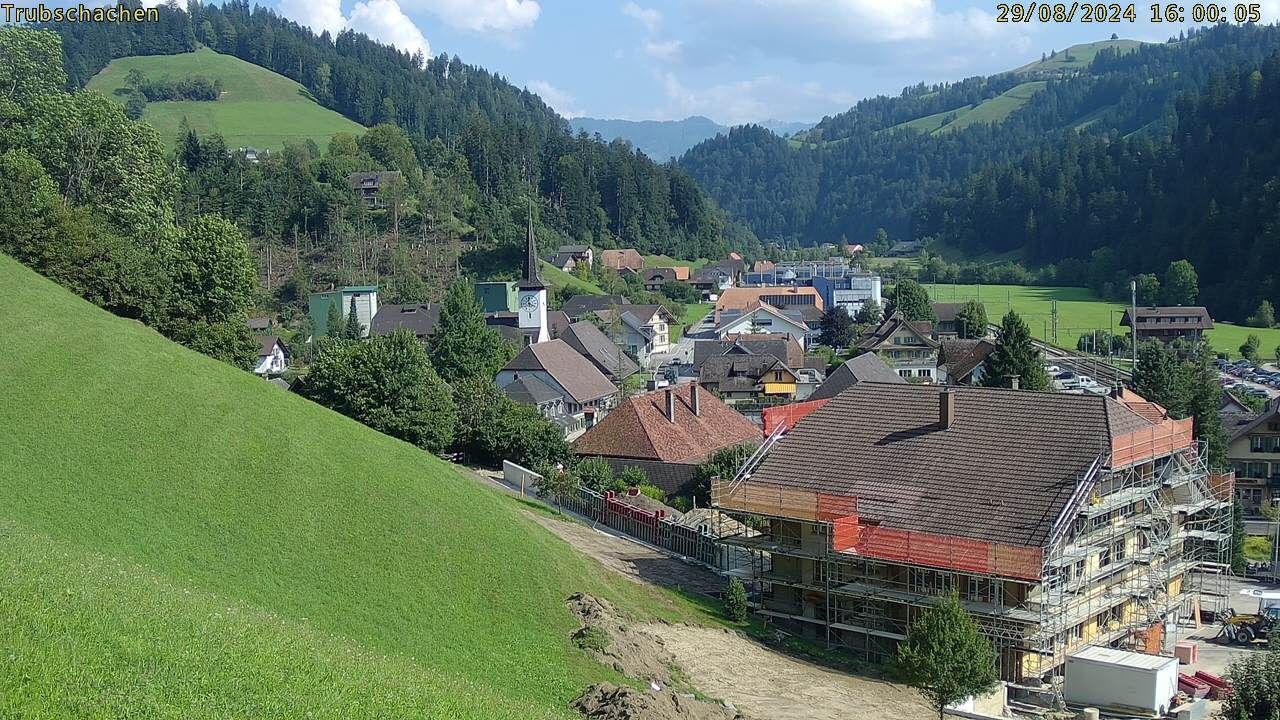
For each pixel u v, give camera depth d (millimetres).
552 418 121312
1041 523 56594
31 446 46375
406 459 60375
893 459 63844
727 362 154625
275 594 41938
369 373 88250
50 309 60344
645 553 69688
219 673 27328
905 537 56656
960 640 46750
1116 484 62344
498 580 50312
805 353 185875
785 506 61906
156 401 53625
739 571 69250
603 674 43969
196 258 91062
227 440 52688
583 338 162500
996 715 50656
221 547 44281
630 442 92438
